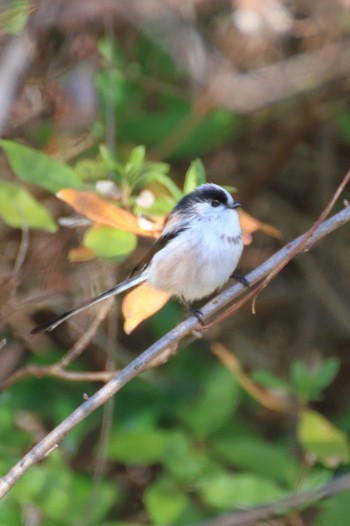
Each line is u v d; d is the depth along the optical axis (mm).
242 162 13961
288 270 14867
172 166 13203
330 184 14531
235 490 9891
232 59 12469
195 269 8180
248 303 14164
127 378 6945
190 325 7219
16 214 8555
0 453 10039
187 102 12859
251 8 12266
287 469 10320
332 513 9930
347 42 12570
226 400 10680
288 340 14602
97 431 12086
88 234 7613
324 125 14328
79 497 9727
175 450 10039
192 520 9906
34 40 11109
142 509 12547
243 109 12477
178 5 12461
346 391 14242
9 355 11789
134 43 12758
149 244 11969
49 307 11516
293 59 12586
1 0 10859
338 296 14758
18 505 9758
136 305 7293
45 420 12031
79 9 11094
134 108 12609
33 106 11367
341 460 9547
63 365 8773
